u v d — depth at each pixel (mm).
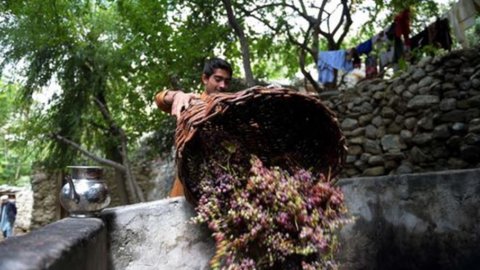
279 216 1400
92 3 8234
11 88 9797
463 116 4566
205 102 1550
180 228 1902
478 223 1870
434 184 2031
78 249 1091
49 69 8016
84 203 1621
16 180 19234
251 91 1390
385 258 2160
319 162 1656
